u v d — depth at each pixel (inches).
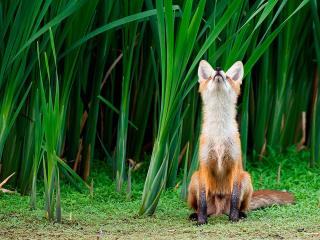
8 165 519.8
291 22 573.0
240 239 369.7
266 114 605.6
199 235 382.9
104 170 593.0
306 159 610.5
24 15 458.3
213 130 436.8
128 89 519.5
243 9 508.7
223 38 496.4
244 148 554.9
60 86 518.9
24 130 514.0
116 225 414.9
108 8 507.2
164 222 426.9
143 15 456.8
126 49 509.7
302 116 629.6
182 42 415.2
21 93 508.1
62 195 511.5
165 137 438.3
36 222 418.6
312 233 385.4
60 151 527.5
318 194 501.7
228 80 439.8
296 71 618.8
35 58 479.8
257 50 441.4
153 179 444.5
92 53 588.1
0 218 429.1
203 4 406.3
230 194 448.8
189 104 529.7
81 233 389.1
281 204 477.4
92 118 551.2
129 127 598.2
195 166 492.4
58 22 446.6
